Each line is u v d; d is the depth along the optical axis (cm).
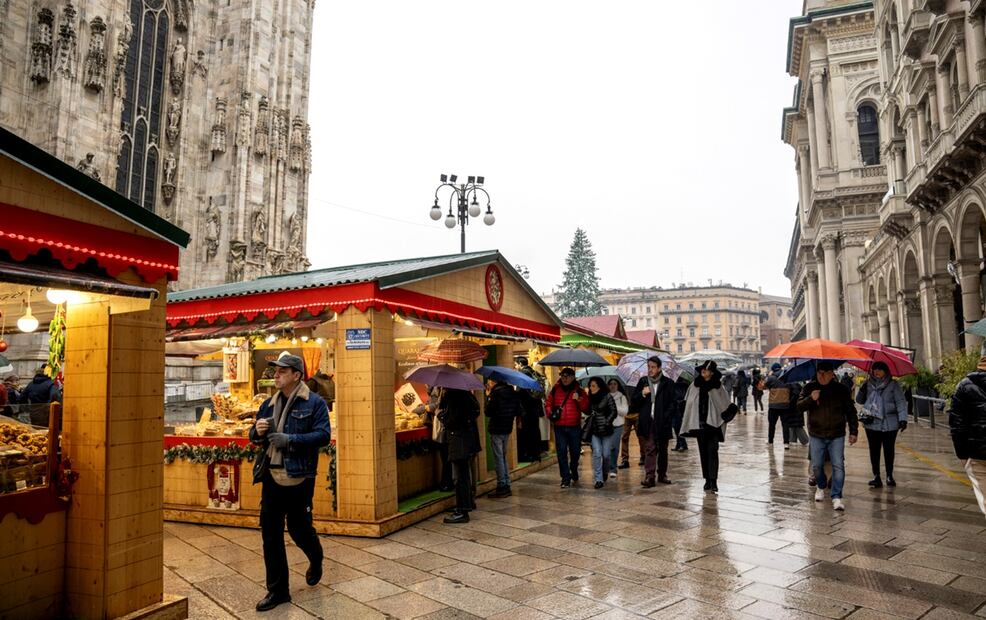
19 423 488
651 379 1094
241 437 845
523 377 987
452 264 987
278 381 552
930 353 2548
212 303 901
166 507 855
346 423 780
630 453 1536
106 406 467
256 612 510
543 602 519
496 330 1130
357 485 767
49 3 2766
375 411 774
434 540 727
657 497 953
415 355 1188
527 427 1295
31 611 446
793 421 1552
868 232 4628
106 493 461
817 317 5925
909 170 2761
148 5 3403
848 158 4703
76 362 486
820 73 4928
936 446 1502
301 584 577
